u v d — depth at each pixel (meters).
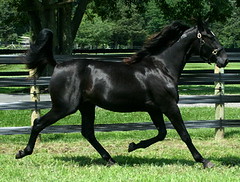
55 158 9.78
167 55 8.85
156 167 8.79
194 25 9.01
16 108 11.39
